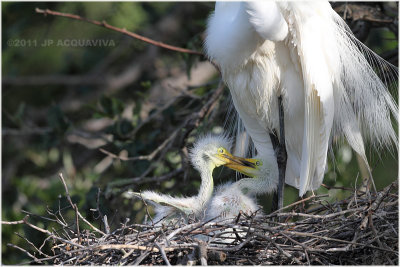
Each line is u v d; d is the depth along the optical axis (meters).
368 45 11.52
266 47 8.30
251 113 9.11
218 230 7.46
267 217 7.30
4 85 14.43
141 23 13.43
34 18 13.38
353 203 7.86
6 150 13.46
